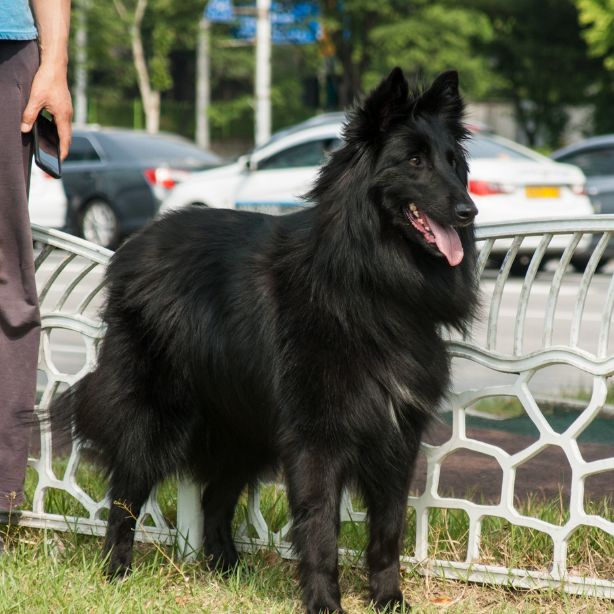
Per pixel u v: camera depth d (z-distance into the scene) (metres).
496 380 8.90
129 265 4.82
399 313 4.22
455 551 4.78
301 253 4.30
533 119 41.66
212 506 5.05
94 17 35.62
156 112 39.72
